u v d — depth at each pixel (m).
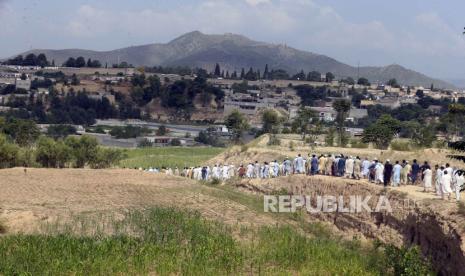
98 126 153.62
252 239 33.72
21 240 29.56
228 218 38.75
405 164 41.09
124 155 78.88
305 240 34.03
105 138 131.00
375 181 40.44
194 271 27.52
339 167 44.88
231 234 34.50
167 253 29.53
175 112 190.25
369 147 71.19
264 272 28.42
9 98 177.25
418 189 37.34
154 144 124.50
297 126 96.81
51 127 134.88
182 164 75.81
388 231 35.06
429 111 167.75
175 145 124.69
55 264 26.84
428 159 48.28
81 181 46.56
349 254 32.03
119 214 37.19
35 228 32.97
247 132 125.38
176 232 33.16
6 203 38.25
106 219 35.56
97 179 47.56
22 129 86.25
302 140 82.00
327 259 30.81
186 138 136.50
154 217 35.53
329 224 40.50
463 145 28.30
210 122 184.38
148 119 184.12
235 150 68.38
